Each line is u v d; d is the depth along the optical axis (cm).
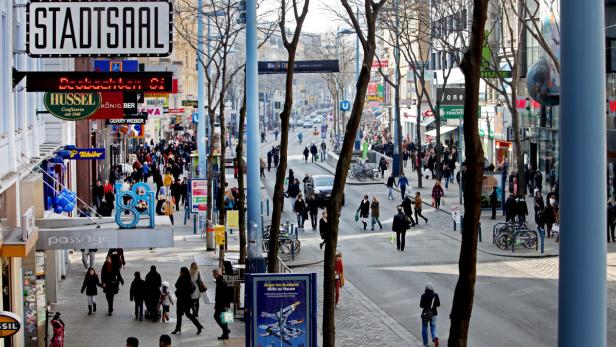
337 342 2569
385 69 12912
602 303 647
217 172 5588
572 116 639
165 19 1852
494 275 3531
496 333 2611
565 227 648
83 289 2977
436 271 3669
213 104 11550
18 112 2523
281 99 18700
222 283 2630
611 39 4791
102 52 1841
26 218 2025
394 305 3062
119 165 6875
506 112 7369
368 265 3828
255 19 2872
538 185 5941
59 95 2630
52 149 3164
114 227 2416
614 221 4203
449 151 8306
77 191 5216
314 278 2108
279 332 2106
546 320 2772
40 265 2403
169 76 2138
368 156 8381
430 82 9438
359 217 5222
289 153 11694
